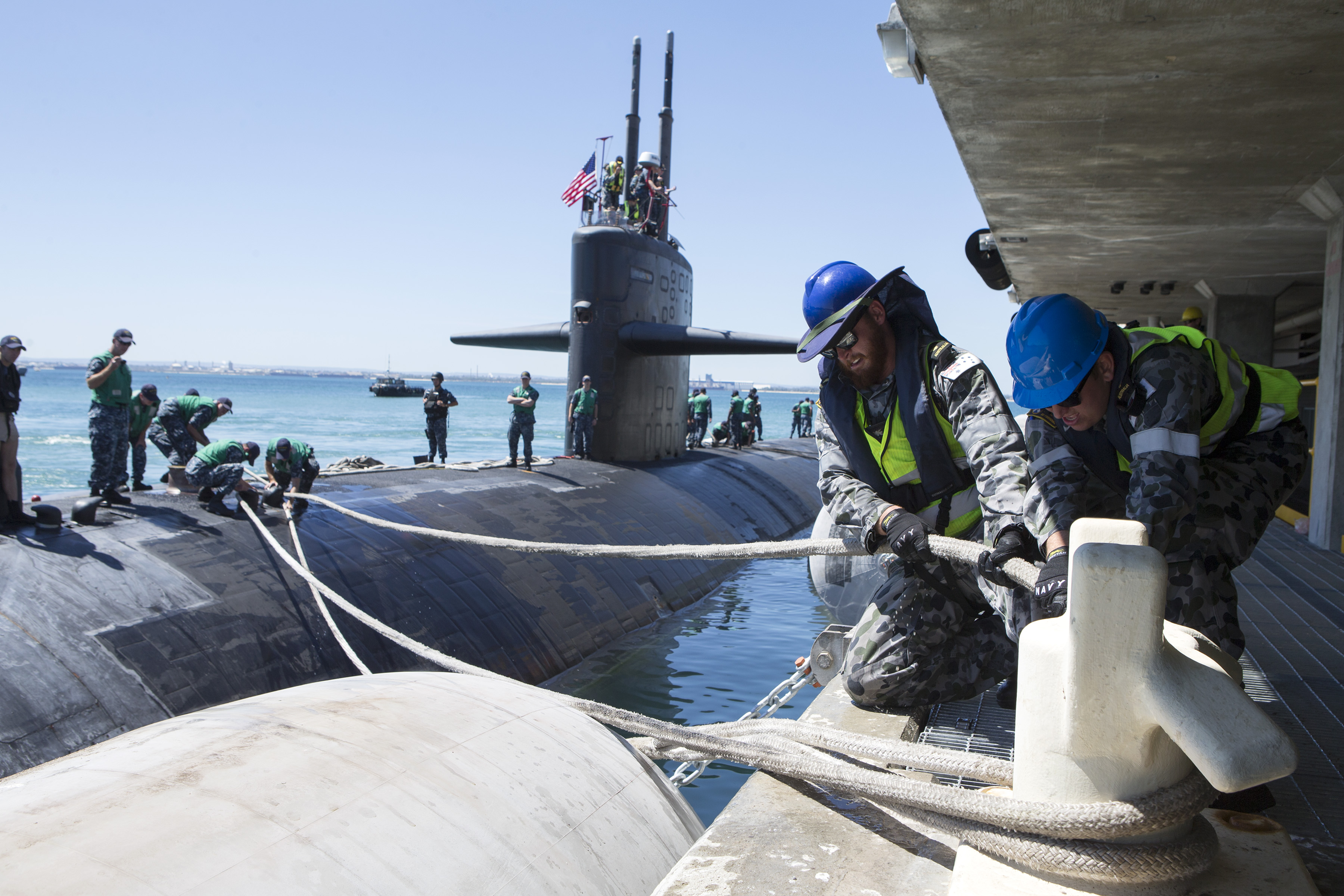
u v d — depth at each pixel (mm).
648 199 15250
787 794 2129
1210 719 1237
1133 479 2088
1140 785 1397
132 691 5453
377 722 2078
